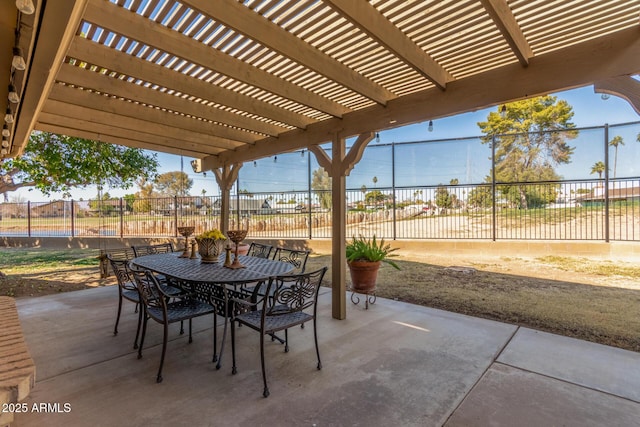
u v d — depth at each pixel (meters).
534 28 2.38
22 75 2.16
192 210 10.45
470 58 2.85
